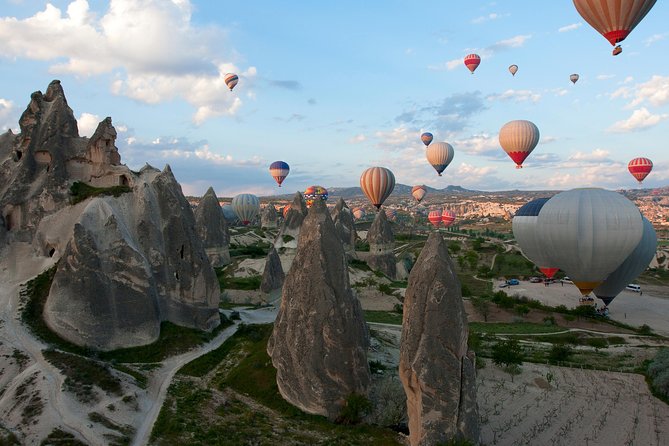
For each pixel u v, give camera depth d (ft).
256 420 112.27
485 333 217.15
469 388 94.27
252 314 204.44
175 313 159.74
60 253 155.22
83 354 129.59
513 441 118.52
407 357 96.53
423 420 93.45
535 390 150.00
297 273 128.36
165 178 169.99
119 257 145.79
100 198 157.48
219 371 138.92
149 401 113.29
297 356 121.19
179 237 164.14
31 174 169.37
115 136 178.50
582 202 239.91
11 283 150.51
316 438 106.42
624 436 121.60
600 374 164.66
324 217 127.85
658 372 157.07
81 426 94.38
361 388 120.78
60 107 175.52
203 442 97.86
